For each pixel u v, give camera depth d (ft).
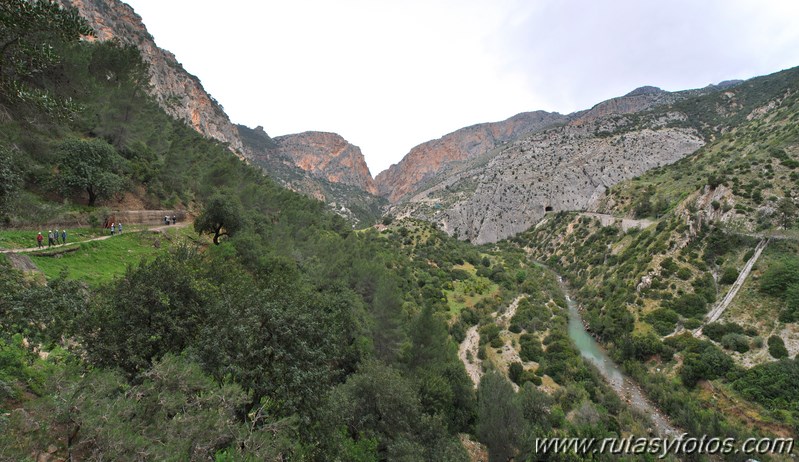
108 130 161.38
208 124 634.84
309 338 52.80
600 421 114.32
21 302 34.63
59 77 51.85
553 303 248.11
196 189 212.64
